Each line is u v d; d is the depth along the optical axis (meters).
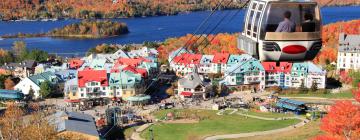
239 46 30.94
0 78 163.88
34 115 96.62
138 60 178.38
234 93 160.12
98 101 146.38
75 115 105.44
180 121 122.94
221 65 180.75
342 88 163.25
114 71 158.75
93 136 92.81
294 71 162.50
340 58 188.38
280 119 121.94
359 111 68.81
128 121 122.50
